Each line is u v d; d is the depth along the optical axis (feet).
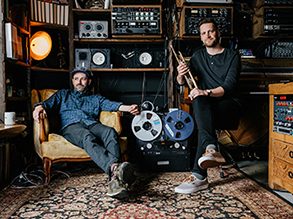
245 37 10.64
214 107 7.70
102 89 11.53
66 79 11.34
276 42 10.82
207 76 8.16
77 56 10.50
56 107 8.75
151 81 11.66
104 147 7.76
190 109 9.38
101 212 5.79
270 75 10.41
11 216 5.63
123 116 9.80
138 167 8.98
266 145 10.57
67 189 7.23
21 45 9.33
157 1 10.14
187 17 9.91
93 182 7.81
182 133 8.76
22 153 9.61
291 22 10.05
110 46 11.49
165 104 11.38
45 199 6.53
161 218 5.49
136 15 10.10
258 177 8.33
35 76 10.99
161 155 8.83
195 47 11.26
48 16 10.21
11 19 9.15
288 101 6.26
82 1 10.79
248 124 10.50
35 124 8.22
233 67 7.93
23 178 7.98
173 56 10.57
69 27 10.55
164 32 10.79
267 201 6.30
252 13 10.62
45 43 9.93
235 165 9.43
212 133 6.98
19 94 9.64
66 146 7.88
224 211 5.79
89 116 8.68
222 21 9.97
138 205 6.14
